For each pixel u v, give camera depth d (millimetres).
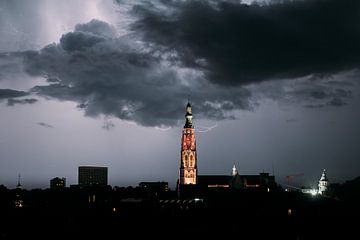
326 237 135125
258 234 141375
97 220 170875
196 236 140875
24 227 154250
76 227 156375
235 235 141000
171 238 139250
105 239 138500
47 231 149375
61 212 193125
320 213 175750
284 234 140500
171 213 187375
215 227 153125
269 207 196250
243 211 188000
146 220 169500
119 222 165625
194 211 191375
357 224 152375
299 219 163375
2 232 145125
